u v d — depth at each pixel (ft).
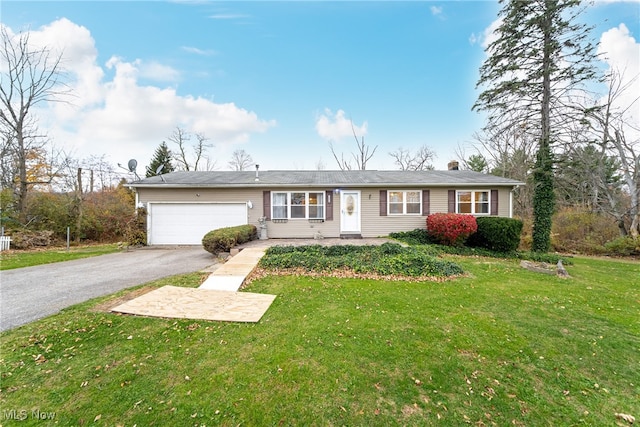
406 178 42.83
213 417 7.09
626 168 39.60
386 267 21.66
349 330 11.91
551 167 36.40
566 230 43.06
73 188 52.37
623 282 21.36
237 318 12.90
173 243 39.22
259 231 39.50
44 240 43.14
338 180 41.65
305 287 17.83
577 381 8.86
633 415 7.44
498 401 7.87
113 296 15.55
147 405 7.48
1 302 14.82
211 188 39.50
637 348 10.92
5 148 45.98
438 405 7.65
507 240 33.53
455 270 22.08
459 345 10.87
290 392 8.03
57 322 12.10
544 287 19.07
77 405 7.47
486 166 74.43
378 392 8.13
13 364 9.08
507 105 38.17
